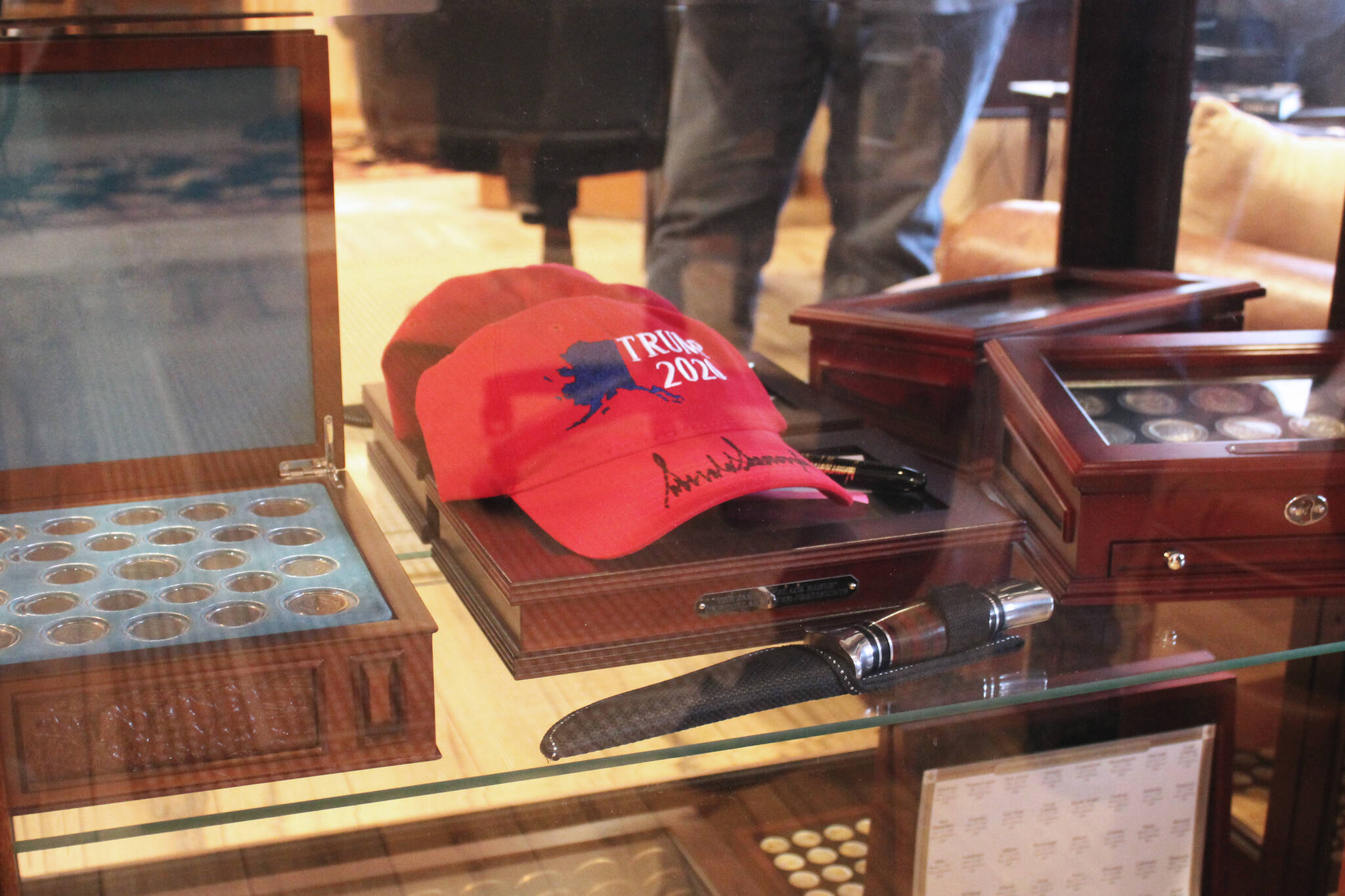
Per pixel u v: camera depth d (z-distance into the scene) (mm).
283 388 523
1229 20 606
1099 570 510
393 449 537
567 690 451
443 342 531
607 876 567
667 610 460
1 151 451
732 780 567
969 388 559
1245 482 504
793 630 483
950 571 504
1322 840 675
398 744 436
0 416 481
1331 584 525
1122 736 606
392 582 463
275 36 484
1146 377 558
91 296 483
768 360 621
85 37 450
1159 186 647
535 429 507
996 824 603
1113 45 638
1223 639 520
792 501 518
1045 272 669
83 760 400
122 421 500
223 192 492
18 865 399
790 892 582
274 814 424
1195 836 644
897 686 486
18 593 438
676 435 518
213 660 405
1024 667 505
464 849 535
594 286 575
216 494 521
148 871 442
